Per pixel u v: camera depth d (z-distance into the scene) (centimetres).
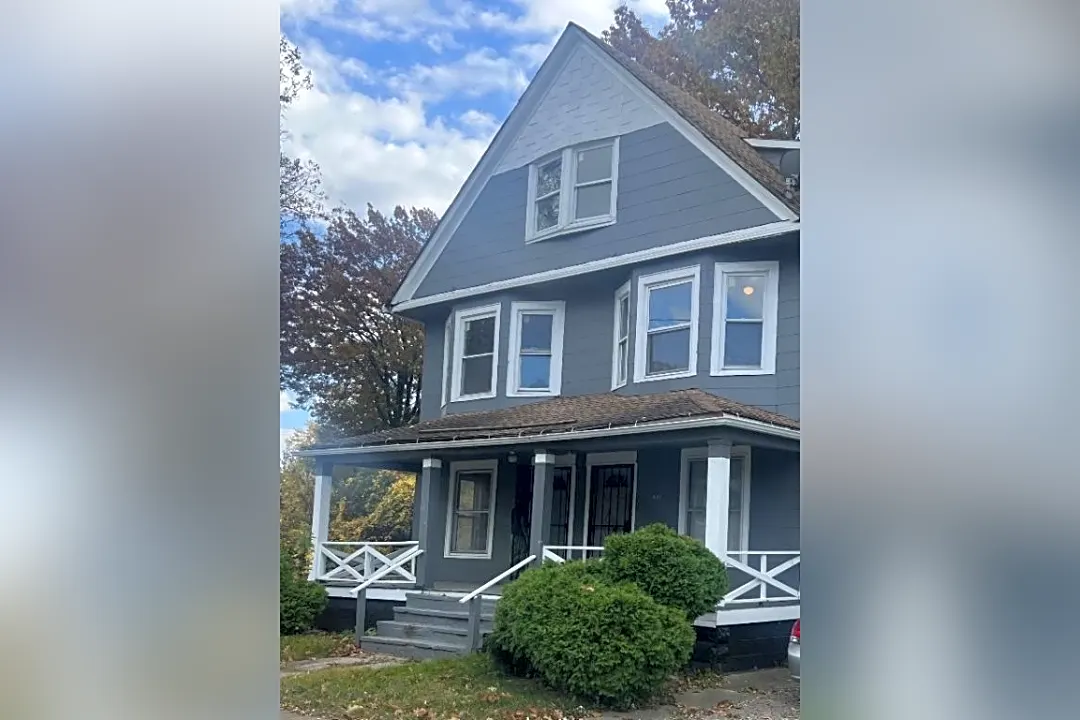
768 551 603
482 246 865
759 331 671
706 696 482
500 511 774
